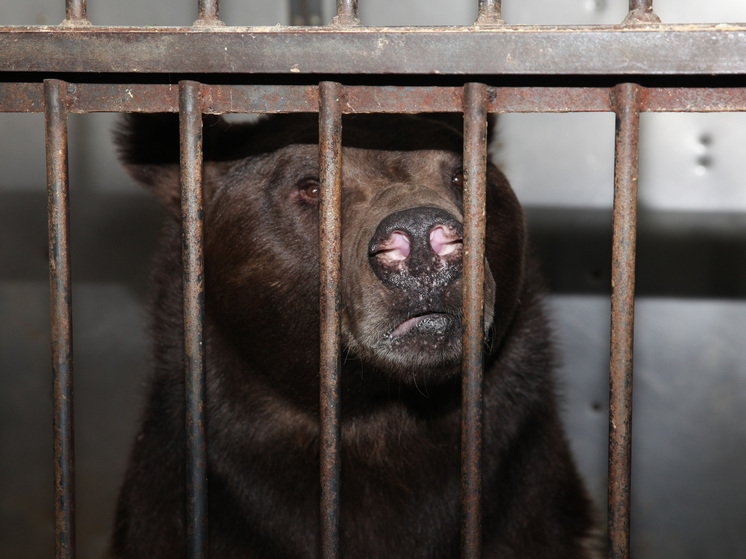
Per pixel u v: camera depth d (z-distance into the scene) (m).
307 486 1.39
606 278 2.06
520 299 1.46
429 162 1.29
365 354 1.18
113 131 1.45
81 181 2.02
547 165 2.04
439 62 1.00
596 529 1.54
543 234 2.06
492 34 0.99
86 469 2.10
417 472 1.40
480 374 1.01
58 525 1.05
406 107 1.02
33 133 1.97
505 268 1.39
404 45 1.00
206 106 1.03
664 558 2.08
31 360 2.03
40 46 1.01
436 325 1.13
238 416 1.40
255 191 1.34
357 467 1.40
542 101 1.01
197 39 1.00
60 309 1.04
